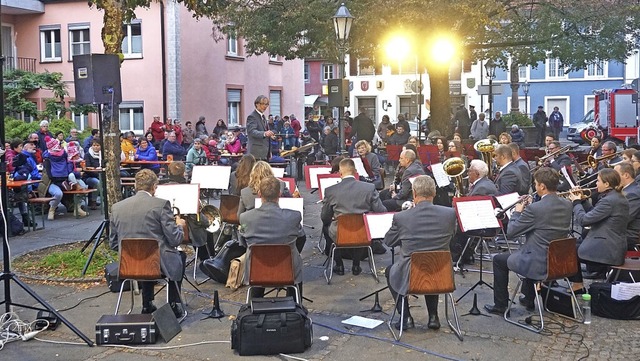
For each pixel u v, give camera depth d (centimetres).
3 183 606
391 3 1595
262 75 2953
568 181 966
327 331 625
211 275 786
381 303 713
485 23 1644
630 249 750
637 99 2875
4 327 622
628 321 650
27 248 1009
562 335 611
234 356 564
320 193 951
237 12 1908
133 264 611
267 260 594
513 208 725
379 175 1197
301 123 3253
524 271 620
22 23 2667
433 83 2038
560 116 3291
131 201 636
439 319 655
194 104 2566
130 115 2547
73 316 674
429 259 575
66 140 1641
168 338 601
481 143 1063
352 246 764
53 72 2506
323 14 1733
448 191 973
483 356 562
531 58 2142
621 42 2114
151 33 2488
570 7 2012
